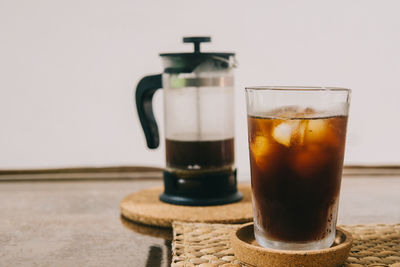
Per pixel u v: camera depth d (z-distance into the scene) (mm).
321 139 521
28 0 1105
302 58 1120
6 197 869
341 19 1107
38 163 1161
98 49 1127
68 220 742
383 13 1102
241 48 1120
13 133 1149
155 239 667
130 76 1138
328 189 529
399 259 553
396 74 1122
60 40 1122
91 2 1111
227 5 1109
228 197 780
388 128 1148
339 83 1128
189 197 768
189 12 1112
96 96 1145
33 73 1131
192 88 775
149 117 822
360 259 553
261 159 537
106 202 835
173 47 1124
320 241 532
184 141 767
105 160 1168
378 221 722
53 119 1148
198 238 617
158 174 1021
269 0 1107
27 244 650
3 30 1113
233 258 559
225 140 778
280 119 523
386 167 1028
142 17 1115
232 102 798
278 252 506
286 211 527
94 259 602
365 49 1116
